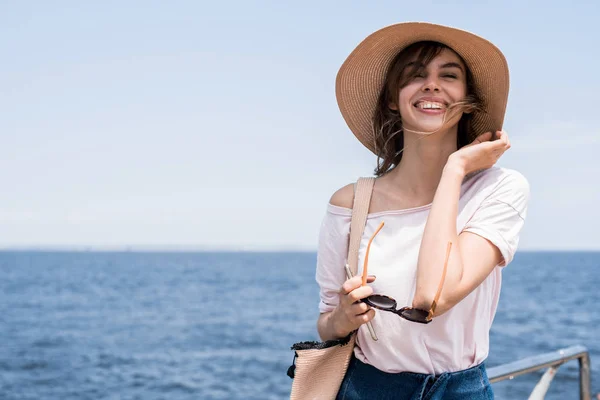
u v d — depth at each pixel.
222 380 24.33
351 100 2.05
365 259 1.63
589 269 141.50
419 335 1.69
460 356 1.70
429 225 1.58
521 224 1.73
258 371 26.19
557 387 17.48
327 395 1.81
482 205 1.72
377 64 1.95
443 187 1.63
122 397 21.52
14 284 91.00
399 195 1.83
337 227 1.90
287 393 21.91
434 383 1.66
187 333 39.59
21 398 21.39
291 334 38.78
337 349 1.79
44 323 45.28
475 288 1.62
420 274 1.55
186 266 167.50
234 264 184.38
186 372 26.11
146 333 39.72
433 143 1.80
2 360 29.08
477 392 1.71
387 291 1.73
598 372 22.20
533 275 116.56
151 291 79.31
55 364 28.11
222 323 45.06
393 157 1.99
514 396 16.36
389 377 1.72
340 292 1.66
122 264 180.62
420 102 1.80
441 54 1.78
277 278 109.56
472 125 1.92
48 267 154.62
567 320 45.91
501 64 1.75
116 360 29.33
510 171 1.77
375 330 1.72
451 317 1.68
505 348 31.62
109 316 50.16
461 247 1.62
